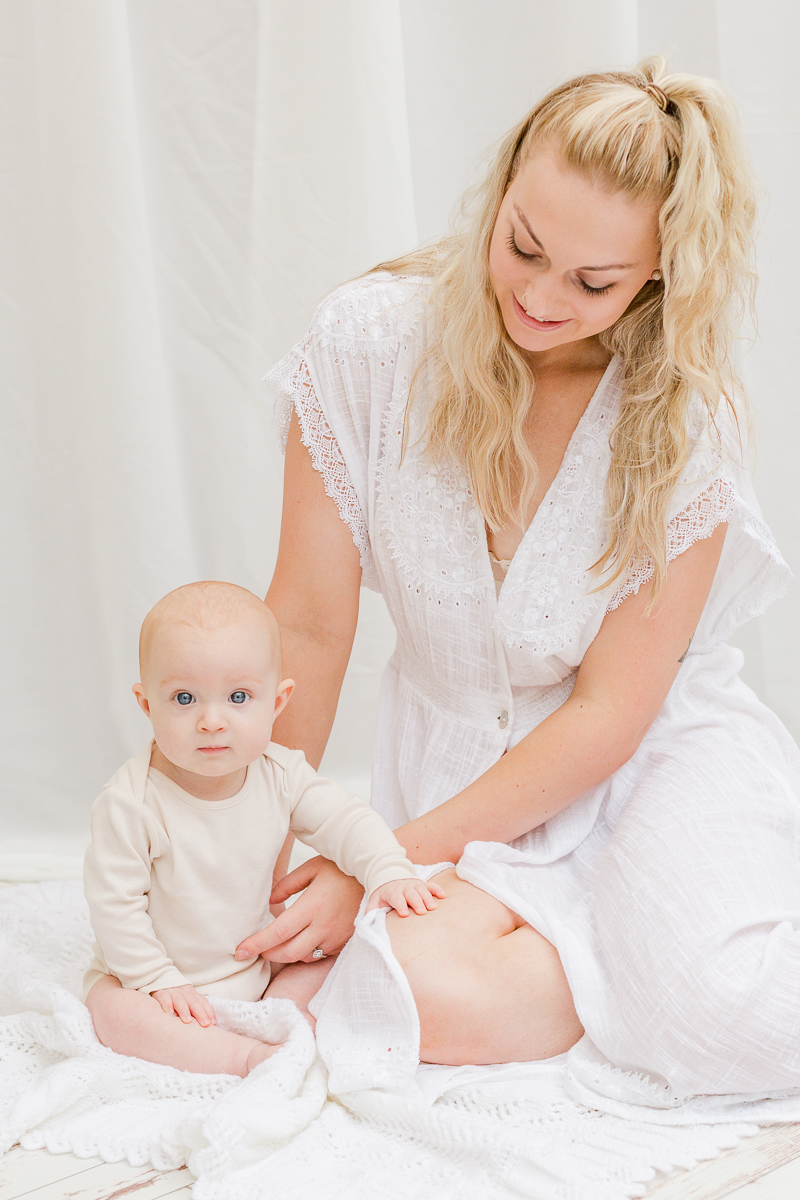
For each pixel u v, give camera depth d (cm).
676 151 124
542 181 122
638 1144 116
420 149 207
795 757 156
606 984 128
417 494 148
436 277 149
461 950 128
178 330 211
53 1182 114
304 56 199
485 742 155
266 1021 128
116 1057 126
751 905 128
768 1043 120
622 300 130
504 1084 123
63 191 200
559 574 144
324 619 153
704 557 145
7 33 197
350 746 230
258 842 134
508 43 202
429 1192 111
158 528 209
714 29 207
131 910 130
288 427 155
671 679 147
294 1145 116
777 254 213
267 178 204
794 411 219
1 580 213
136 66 202
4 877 198
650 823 137
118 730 216
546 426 146
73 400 208
